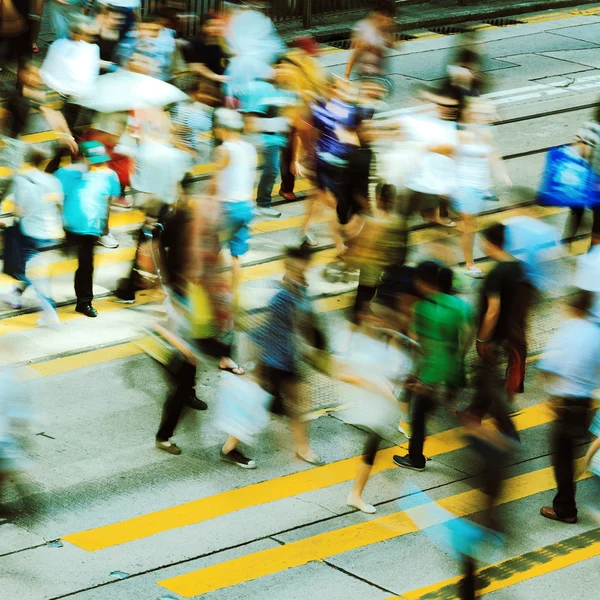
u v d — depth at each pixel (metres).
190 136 21.08
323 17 34.34
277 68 21.17
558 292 19.23
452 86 19.45
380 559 12.76
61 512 13.28
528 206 22.50
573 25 35.72
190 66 22.17
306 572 12.46
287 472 14.42
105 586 12.02
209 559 12.61
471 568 11.43
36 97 20.91
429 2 36.62
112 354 16.97
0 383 12.50
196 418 15.45
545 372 13.34
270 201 22.00
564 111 27.77
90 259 17.69
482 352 13.99
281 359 13.88
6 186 19.02
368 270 16.42
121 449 14.63
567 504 13.55
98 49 21.12
